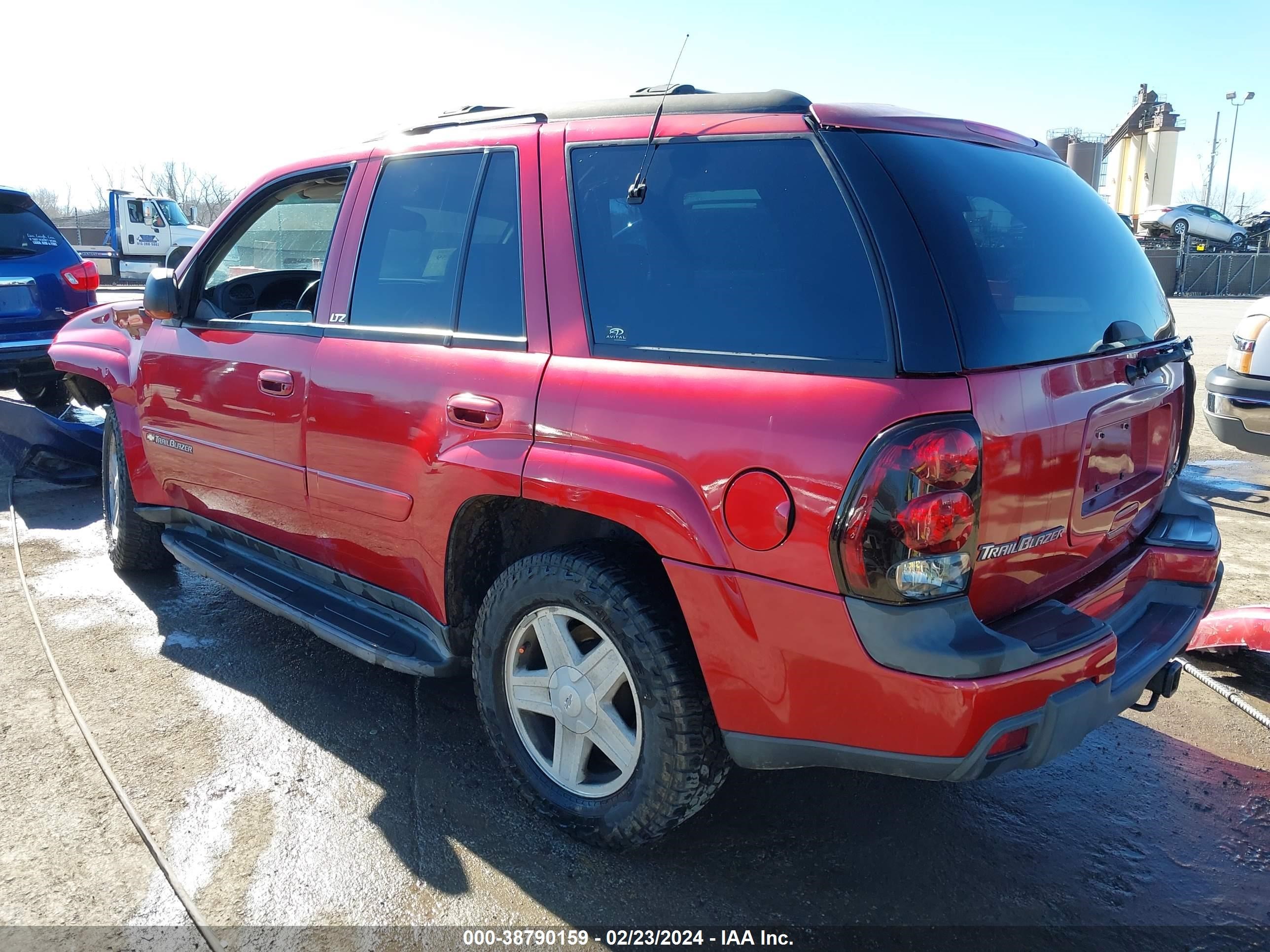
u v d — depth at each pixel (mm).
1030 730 2035
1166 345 2717
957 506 1957
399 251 3064
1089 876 2562
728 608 2156
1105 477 2461
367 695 3498
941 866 2590
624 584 2377
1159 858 2646
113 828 2688
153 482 4191
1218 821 2824
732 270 2273
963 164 2355
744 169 2295
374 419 2959
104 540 5266
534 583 2547
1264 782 3029
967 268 2098
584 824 2562
